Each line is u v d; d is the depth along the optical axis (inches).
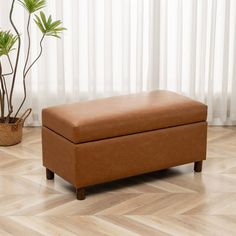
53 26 186.5
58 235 139.7
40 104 206.7
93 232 140.9
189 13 202.7
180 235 139.4
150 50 204.5
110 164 157.8
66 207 152.9
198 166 172.6
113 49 205.9
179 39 202.8
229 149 189.3
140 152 161.3
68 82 208.5
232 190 161.9
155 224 144.3
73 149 152.9
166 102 166.9
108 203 155.1
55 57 205.0
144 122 160.1
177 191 161.6
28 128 207.3
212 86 206.5
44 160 166.4
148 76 206.8
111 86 206.5
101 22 204.2
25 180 167.8
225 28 201.9
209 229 141.9
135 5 203.2
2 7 199.2
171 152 165.9
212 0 199.8
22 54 203.6
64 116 156.8
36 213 149.8
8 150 188.1
